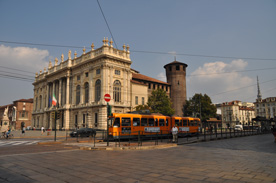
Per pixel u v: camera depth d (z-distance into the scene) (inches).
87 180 274.5
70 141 990.4
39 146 739.4
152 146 648.4
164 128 1152.2
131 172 314.5
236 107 4333.2
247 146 678.5
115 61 1953.7
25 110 3737.7
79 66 2190.0
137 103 2139.5
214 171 310.2
